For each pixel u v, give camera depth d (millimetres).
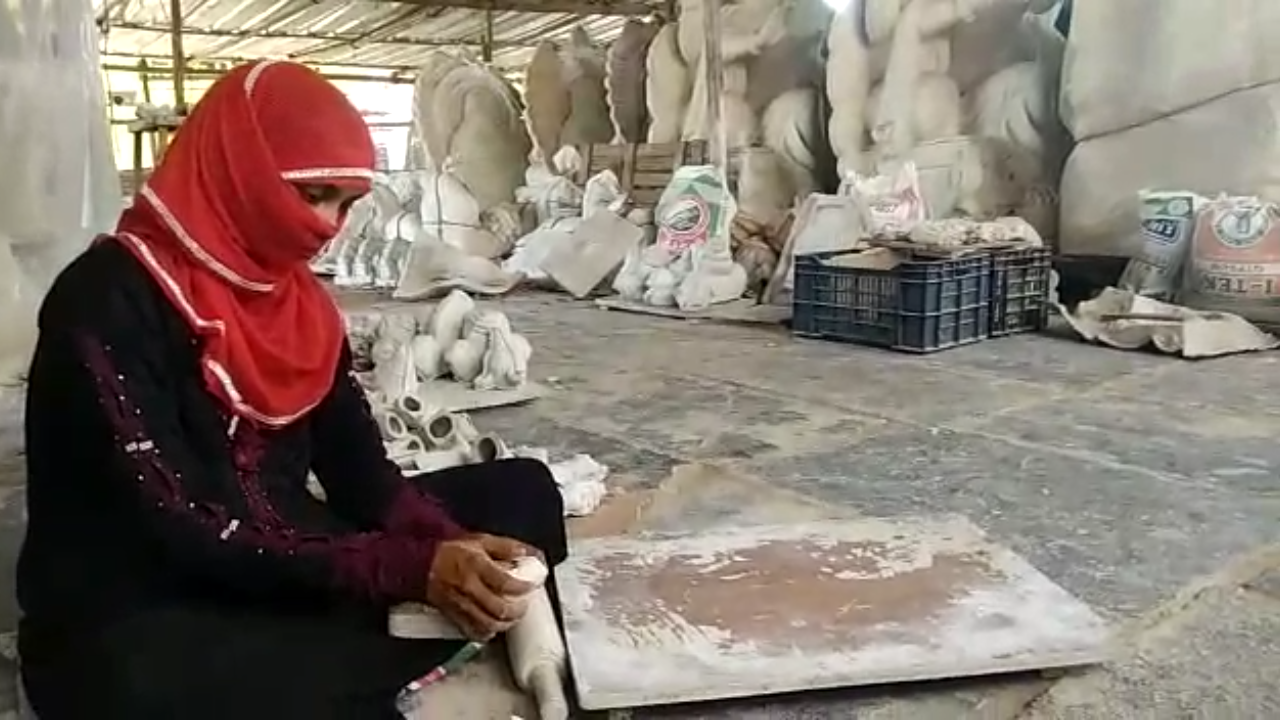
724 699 1672
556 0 13344
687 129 7891
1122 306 5082
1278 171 5352
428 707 1670
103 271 1433
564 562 2072
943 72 6797
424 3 12953
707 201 6453
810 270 5211
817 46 7668
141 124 12430
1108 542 2420
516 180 9703
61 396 1403
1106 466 3010
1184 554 2344
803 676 1662
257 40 16969
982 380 4199
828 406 3791
